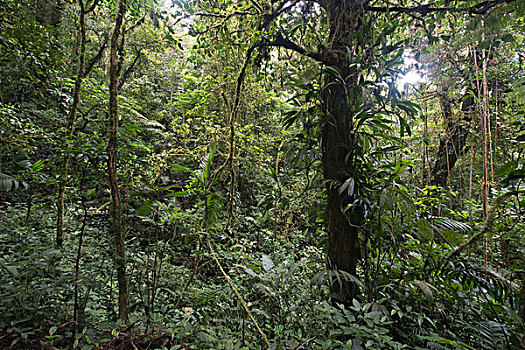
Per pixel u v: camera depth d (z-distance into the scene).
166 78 7.24
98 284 1.75
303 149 2.11
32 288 1.56
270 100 5.59
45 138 2.52
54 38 2.94
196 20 2.82
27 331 1.49
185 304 2.46
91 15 3.63
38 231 2.86
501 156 3.33
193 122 5.52
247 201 5.52
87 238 2.98
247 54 2.59
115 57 1.87
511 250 2.59
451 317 1.87
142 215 1.97
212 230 3.16
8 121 2.38
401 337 1.81
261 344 1.90
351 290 1.91
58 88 3.36
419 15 2.47
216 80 4.06
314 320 1.85
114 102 1.83
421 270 2.06
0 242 2.56
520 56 3.17
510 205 2.06
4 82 2.81
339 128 2.00
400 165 1.76
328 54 2.09
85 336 1.45
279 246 3.88
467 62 3.13
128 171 2.36
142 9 2.50
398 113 1.97
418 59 2.87
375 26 2.48
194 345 1.72
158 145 5.66
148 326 1.79
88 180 2.07
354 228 1.99
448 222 2.08
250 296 2.49
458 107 3.66
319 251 3.42
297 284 2.30
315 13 2.56
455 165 4.47
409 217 1.99
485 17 2.05
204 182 2.34
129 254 2.17
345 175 1.97
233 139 2.83
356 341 1.30
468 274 1.88
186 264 3.23
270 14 2.42
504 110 3.22
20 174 1.93
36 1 3.69
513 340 1.52
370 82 1.91
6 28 2.37
